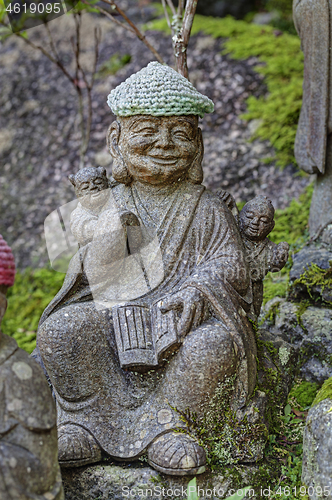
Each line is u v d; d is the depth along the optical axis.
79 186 2.56
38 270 4.70
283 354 2.80
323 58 3.22
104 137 5.22
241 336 2.32
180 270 2.47
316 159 3.34
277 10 6.20
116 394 2.35
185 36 3.19
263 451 2.40
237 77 5.23
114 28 6.04
